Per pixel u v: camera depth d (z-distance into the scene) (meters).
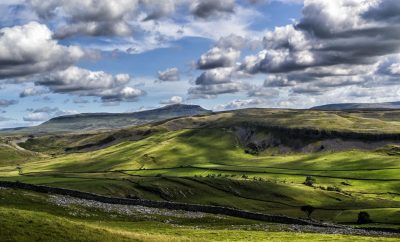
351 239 75.50
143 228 81.69
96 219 88.50
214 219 98.88
